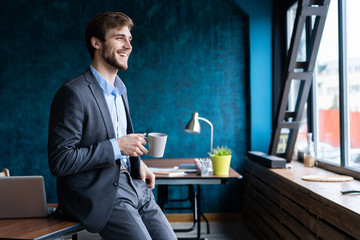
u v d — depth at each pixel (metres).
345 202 2.05
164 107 4.57
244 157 4.56
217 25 4.55
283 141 4.20
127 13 4.54
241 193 4.59
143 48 4.55
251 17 4.42
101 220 1.49
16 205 1.59
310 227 2.43
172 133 4.57
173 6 4.55
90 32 1.62
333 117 3.25
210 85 4.56
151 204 1.73
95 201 1.48
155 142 1.81
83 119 1.50
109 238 1.55
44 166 4.57
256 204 3.84
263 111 4.44
